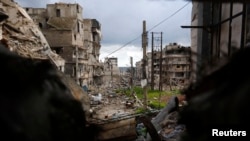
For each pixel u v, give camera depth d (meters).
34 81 1.40
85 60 42.28
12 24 15.85
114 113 21.45
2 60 1.37
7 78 1.29
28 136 1.19
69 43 36.03
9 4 18.45
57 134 1.39
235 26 4.82
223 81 1.47
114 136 5.29
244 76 1.34
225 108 1.30
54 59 20.83
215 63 1.67
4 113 1.16
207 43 6.36
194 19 7.39
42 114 1.32
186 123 1.71
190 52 2.38
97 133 2.03
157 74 72.50
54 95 1.49
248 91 1.21
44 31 35.81
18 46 13.06
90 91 36.78
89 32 50.81
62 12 39.56
